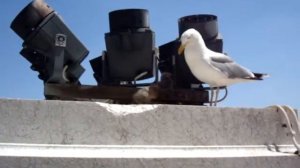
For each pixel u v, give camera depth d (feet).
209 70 11.78
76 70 12.45
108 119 10.04
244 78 12.12
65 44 12.01
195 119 10.41
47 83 11.76
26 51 12.60
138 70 12.49
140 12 12.39
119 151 9.91
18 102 9.82
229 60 12.14
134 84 12.62
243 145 10.64
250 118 10.78
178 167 9.80
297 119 11.09
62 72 11.96
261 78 12.46
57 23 12.06
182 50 11.87
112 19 12.48
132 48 12.29
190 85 12.73
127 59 12.39
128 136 10.07
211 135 10.46
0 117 9.75
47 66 12.38
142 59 12.39
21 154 9.43
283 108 11.07
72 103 9.96
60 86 11.74
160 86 12.59
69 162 9.43
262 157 10.28
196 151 10.24
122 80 12.62
